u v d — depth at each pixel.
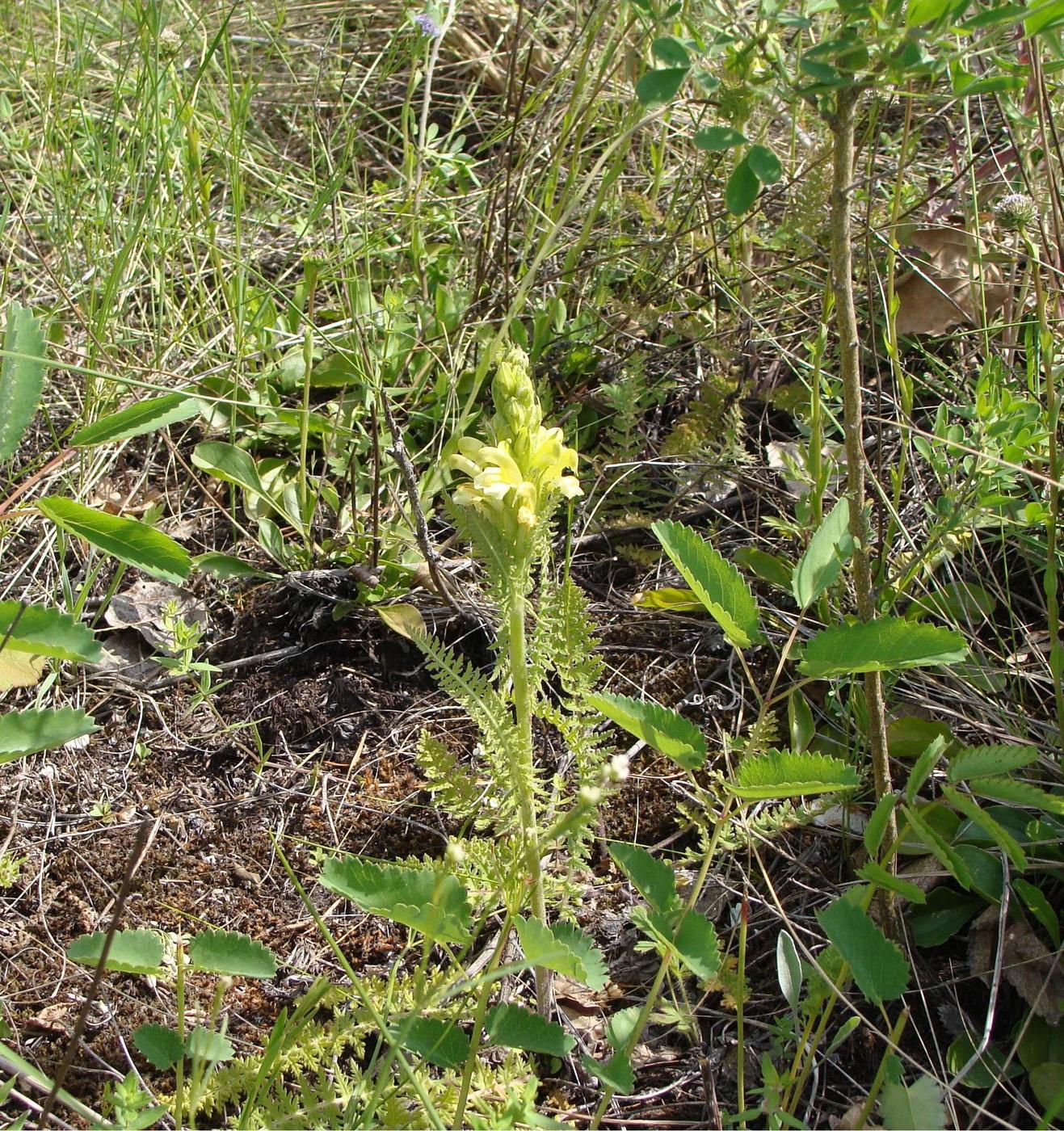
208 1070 0.44
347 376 0.80
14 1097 0.46
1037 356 0.64
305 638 0.69
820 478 0.61
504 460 0.43
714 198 0.84
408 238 0.93
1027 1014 0.50
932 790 0.57
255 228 0.95
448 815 0.60
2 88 1.06
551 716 0.47
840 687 0.63
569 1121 0.48
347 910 0.57
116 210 0.88
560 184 0.93
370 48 1.16
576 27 0.93
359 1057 0.50
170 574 0.47
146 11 0.88
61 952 0.55
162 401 0.49
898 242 0.74
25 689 0.65
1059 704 0.53
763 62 0.60
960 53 0.42
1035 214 0.67
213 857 0.59
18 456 0.77
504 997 0.51
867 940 0.41
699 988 0.53
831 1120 0.48
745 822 0.56
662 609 0.70
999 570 0.67
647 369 0.82
